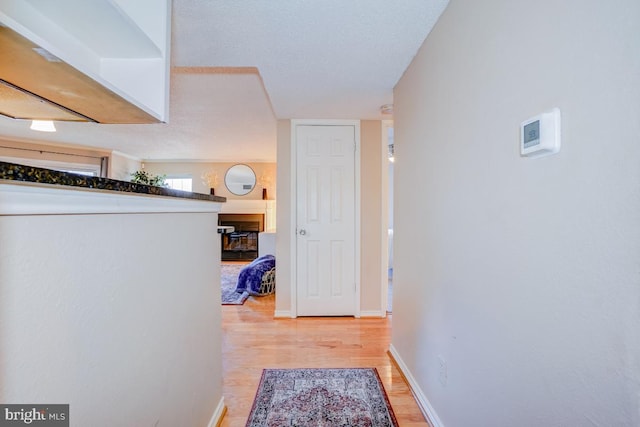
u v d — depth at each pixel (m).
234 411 1.65
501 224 0.98
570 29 0.72
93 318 0.73
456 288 1.29
